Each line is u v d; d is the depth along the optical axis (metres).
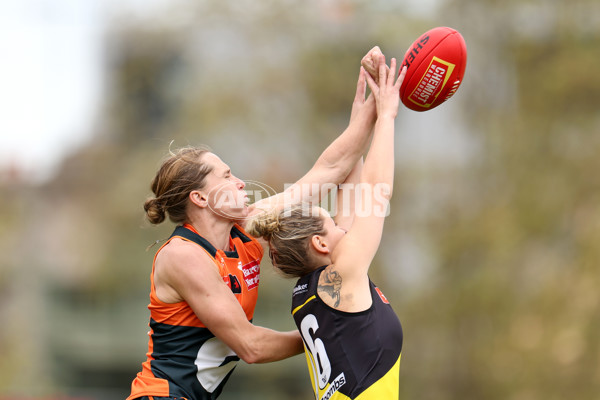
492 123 59.81
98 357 81.69
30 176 86.69
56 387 80.25
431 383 54.50
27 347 81.25
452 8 60.97
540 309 51.28
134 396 13.93
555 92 56.34
